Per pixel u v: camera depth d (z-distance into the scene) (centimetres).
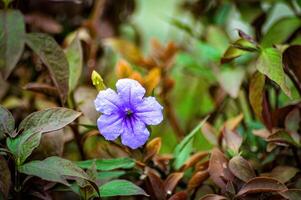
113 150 60
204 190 61
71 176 52
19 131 51
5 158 51
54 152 54
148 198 57
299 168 59
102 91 54
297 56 58
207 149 69
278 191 52
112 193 52
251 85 57
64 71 57
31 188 53
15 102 71
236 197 52
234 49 59
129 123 54
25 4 72
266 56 56
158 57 73
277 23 66
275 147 60
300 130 61
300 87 59
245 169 53
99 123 53
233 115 73
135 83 54
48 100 70
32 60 70
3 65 57
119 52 73
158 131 73
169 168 59
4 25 58
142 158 57
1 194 50
